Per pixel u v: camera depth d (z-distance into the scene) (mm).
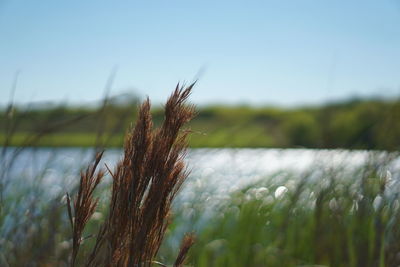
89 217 1291
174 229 4270
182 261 1358
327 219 3768
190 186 5043
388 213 3074
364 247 3104
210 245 4301
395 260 2811
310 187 4348
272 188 5270
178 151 1269
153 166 1250
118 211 1262
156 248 1281
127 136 1301
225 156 5055
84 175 1294
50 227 3273
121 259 1262
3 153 3133
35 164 3547
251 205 4574
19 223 3344
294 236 4078
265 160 5410
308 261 3904
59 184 3572
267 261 4105
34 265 3127
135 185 1251
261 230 4363
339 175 3949
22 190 3676
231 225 4668
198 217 4555
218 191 5277
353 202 3621
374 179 3385
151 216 1252
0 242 3273
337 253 3477
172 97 1269
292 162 5355
